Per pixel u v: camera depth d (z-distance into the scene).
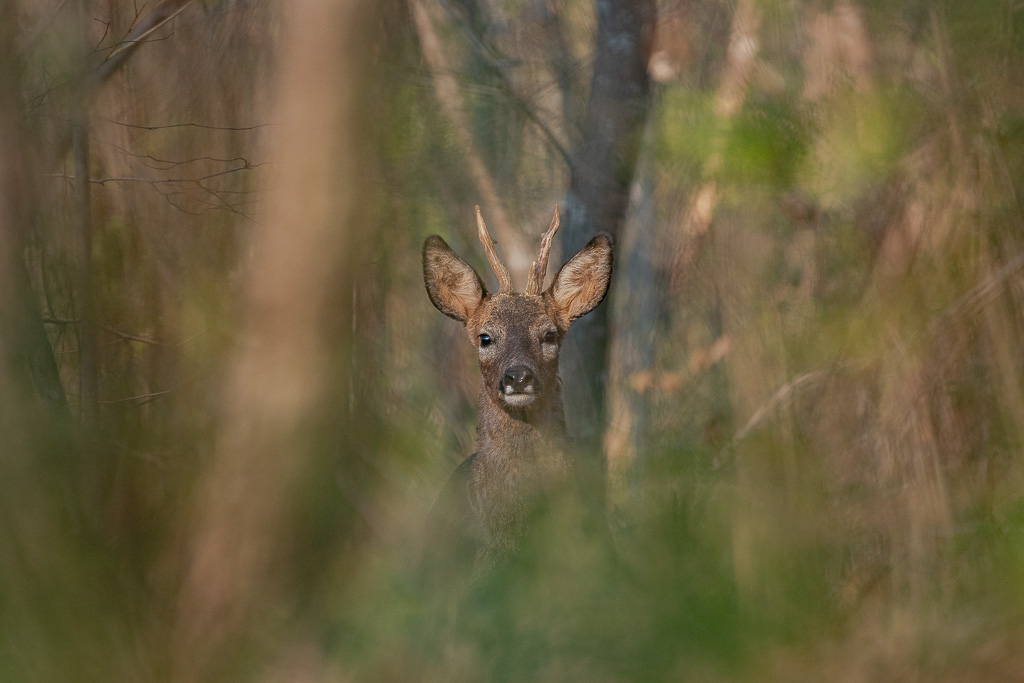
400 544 11.17
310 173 8.63
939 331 11.75
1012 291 11.58
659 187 18.02
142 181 12.35
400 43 14.79
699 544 8.72
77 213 11.92
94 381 11.78
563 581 8.73
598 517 10.34
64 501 9.77
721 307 16.75
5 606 8.83
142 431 10.88
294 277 8.73
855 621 9.36
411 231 16.02
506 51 21.89
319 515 9.20
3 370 10.20
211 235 11.94
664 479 10.60
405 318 16.50
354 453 12.21
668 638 8.02
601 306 15.51
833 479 11.34
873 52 12.64
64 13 11.59
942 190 11.69
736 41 14.36
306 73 8.58
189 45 13.18
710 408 14.90
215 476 9.19
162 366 11.77
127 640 8.87
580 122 20.58
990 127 11.43
